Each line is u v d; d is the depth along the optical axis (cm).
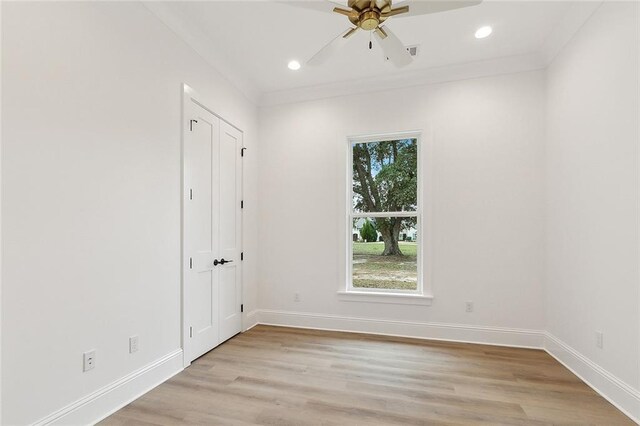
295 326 369
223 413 187
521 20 249
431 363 260
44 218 155
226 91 321
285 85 364
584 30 232
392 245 353
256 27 260
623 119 191
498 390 215
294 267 373
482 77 316
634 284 181
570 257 251
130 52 207
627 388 186
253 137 380
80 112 174
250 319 366
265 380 230
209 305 290
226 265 320
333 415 185
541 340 295
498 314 307
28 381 148
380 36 186
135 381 206
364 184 366
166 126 238
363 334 339
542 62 297
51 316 158
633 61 183
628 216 186
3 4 140
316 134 371
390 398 204
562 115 265
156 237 227
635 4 181
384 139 359
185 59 260
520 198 303
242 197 354
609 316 203
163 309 233
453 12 238
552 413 188
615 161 198
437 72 325
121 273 199
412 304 332
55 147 161
